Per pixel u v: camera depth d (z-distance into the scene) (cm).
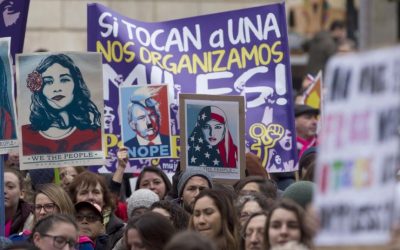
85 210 1877
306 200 1553
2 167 1798
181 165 1962
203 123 1967
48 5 3788
